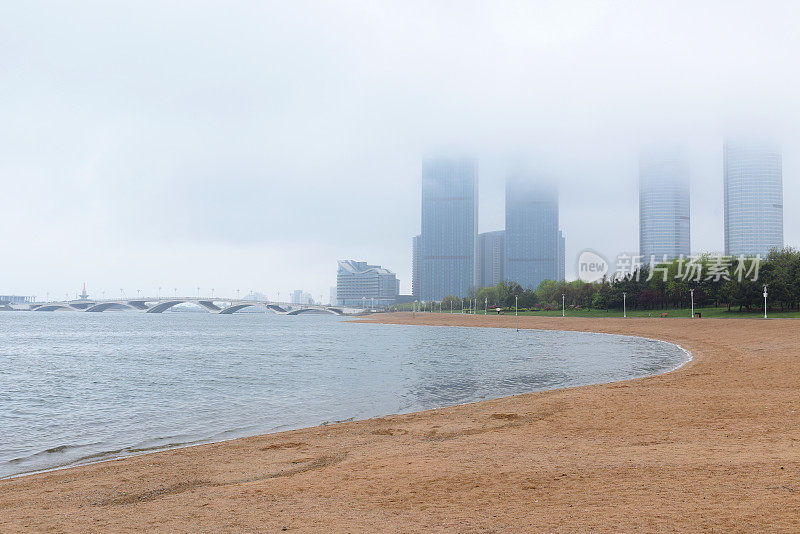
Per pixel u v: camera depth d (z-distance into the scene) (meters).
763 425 15.40
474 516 8.55
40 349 73.38
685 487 9.39
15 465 17.02
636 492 9.29
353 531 8.10
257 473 13.21
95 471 14.61
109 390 34.44
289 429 21.34
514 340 83.19
